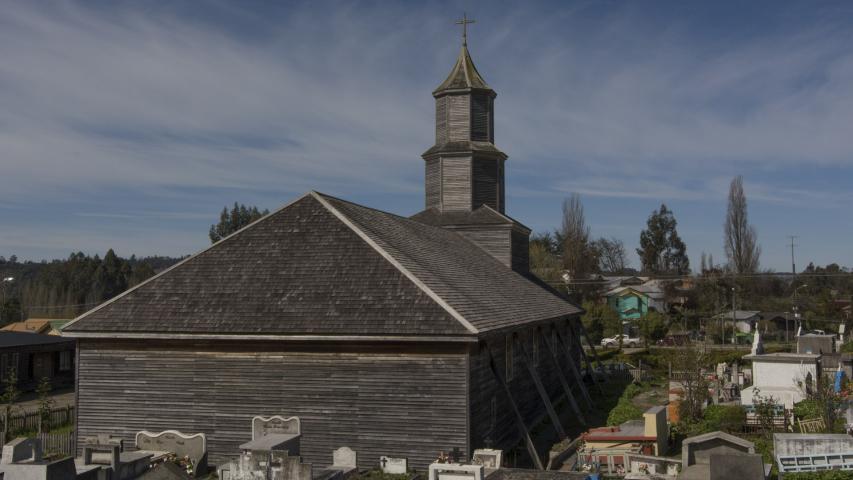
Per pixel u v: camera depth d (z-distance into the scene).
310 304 24.36
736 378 42.44
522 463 25.89
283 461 18.17
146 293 26.42
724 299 96.62
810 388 30.89
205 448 24.08
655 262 142.88
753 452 20.02
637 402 38.75
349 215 29.08
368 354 23.41
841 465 19.70
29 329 77.94
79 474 17.56
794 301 102.56
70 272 140.62
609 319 77.88
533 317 31.73
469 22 45.22
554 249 137.12
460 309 23.70
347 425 23.42
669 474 21.00
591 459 23.67
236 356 24.59
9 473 16.56
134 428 25.25
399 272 24.86
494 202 44.50
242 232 28.23
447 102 44.34
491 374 25.41
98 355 25.81
